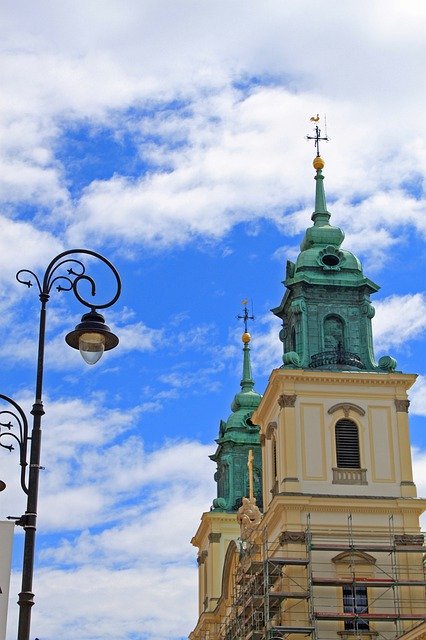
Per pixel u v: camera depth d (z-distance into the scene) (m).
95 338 24.73
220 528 85.06
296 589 58.38
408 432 63.25
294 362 64.19
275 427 64.81
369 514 60.94
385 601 59.00
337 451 62.44
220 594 83.19
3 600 21.91
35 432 23.27
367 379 63.78
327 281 67.25
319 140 74.25
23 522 22.55
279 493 60.56
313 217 71.81
